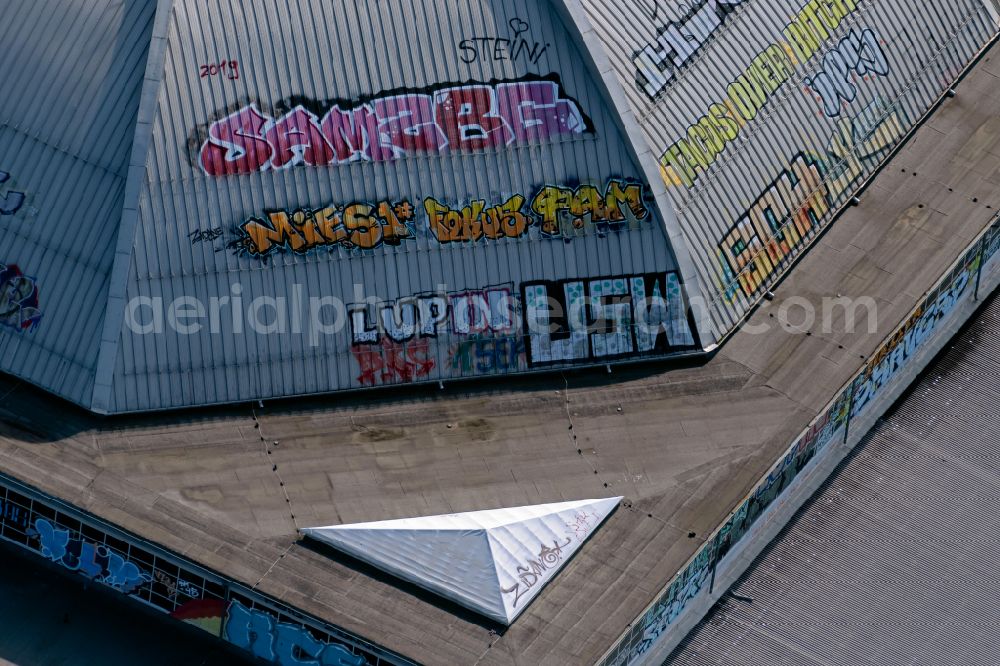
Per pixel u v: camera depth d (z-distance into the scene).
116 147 88.12
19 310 88.88
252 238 87.81
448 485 85.19
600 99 89.56
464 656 78.00
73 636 84.12
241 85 88.06
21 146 89.31
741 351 91.81
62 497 83.44
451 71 89.25
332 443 87.06
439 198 88.88
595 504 83.94
